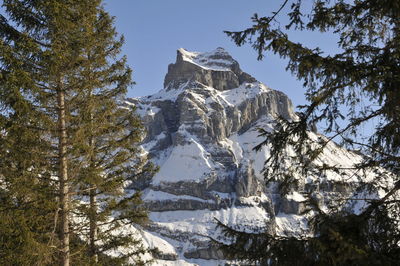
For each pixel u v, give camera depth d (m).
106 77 14.91
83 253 14.27
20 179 12.16
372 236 6.17
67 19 14.07
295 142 7.67
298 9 7.43
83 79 14.12
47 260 12.21
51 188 13.16
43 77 13.31
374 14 7.20
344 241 5.36
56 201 13.30
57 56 12.65
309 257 6.13
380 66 6.52
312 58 6.59
